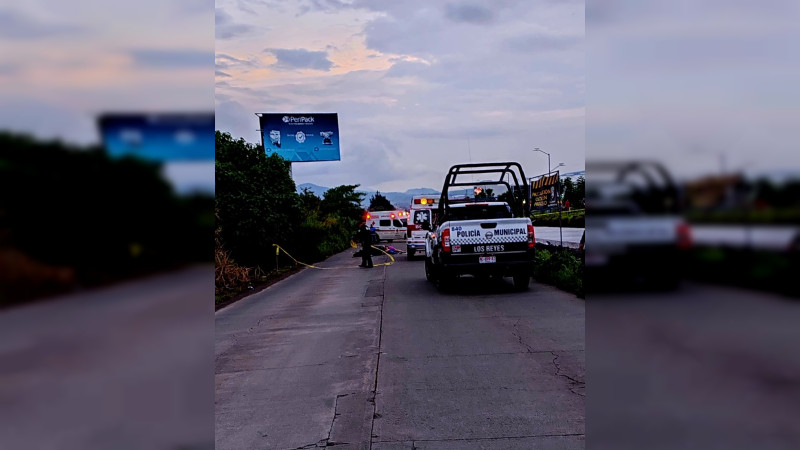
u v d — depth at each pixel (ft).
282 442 13.53
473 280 45.85
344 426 14.42
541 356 20.16
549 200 55.11
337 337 25.45
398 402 16.01
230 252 54.29
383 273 57.16
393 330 26.27
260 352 23.26
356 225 161.38
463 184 47.55
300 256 77.36
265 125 122.11
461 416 14.66
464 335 24.32
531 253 37.93
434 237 42.34
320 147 123.85
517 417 14.37
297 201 67.67
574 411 14.58
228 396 17.29
